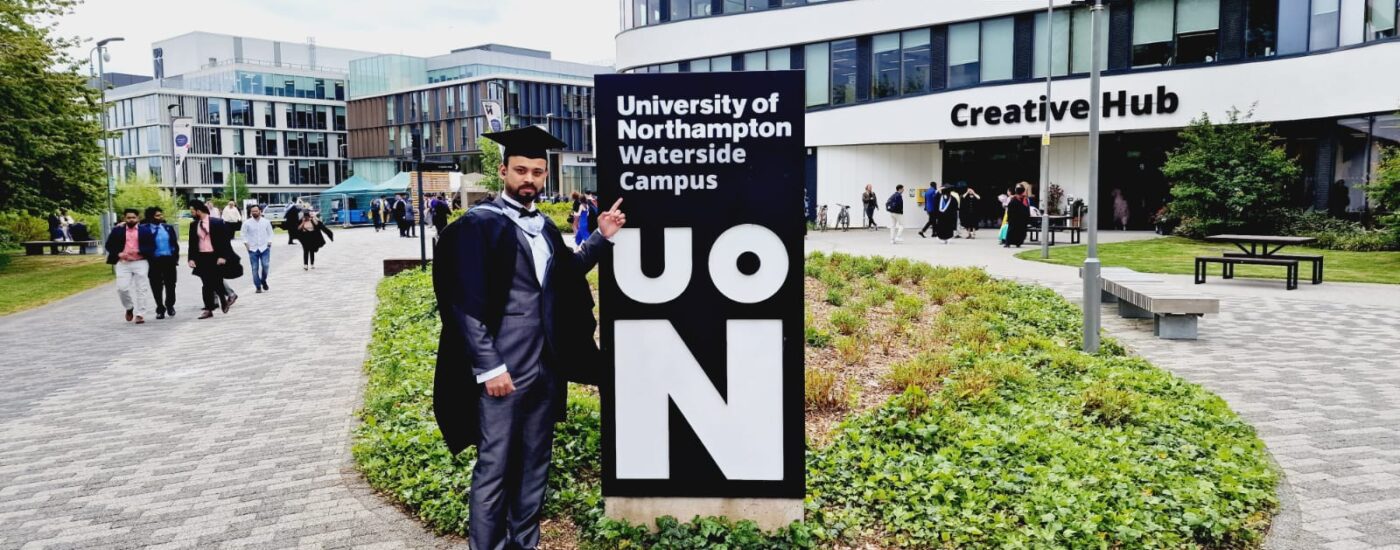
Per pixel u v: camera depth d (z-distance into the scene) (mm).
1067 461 5484
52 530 5008
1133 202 30609
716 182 4410
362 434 6555
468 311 3809
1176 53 28094
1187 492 4926
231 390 8461
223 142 99500
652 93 4371
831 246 24844
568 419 6105
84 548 4734
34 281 21188
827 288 12953
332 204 61375
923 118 32938
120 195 43469
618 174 4434
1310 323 11531
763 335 4504
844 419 6516
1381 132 24188
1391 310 12625
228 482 5734
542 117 88188
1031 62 30891
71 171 27172
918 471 5227
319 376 8961
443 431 4070
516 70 101562
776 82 4332
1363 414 7043
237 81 101312
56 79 26312
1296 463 5836
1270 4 26453
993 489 5023
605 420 4621
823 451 5715
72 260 28375
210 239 13766
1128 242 24625
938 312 11602
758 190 4402
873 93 35094
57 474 6027
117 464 6211
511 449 4004
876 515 4777
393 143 95562
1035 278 16312
